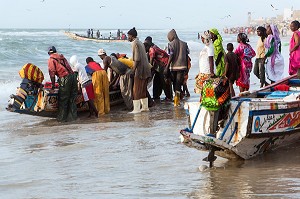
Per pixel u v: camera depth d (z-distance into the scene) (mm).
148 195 6711
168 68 14367
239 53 12766
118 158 8742
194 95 16562
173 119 12461
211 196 6566
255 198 6418
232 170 7750
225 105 7797
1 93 18328
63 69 12633
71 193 6926
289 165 7914
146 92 14047
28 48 41969
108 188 7094
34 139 10609
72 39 68438
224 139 7891
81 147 9656
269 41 13062
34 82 12523
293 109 8469
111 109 14602
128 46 55094
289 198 6352
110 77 14727
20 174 7949
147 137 10367
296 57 12047
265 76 14148
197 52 41406
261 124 7918
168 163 8289
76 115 12922
